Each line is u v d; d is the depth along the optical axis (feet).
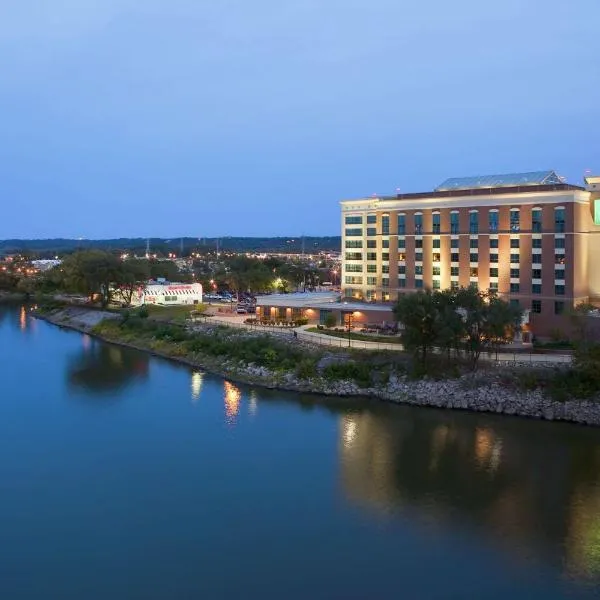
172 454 208.03
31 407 261.65
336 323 373.61
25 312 604.08
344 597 130.93
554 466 193.98
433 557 145.48
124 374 319.06
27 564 143.84
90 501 175.22
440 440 216.74
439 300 264.31
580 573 139.33
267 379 290.76
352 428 230.48
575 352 244.01
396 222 390.21
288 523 161.89
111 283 553.64
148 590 133.69
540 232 328.70
